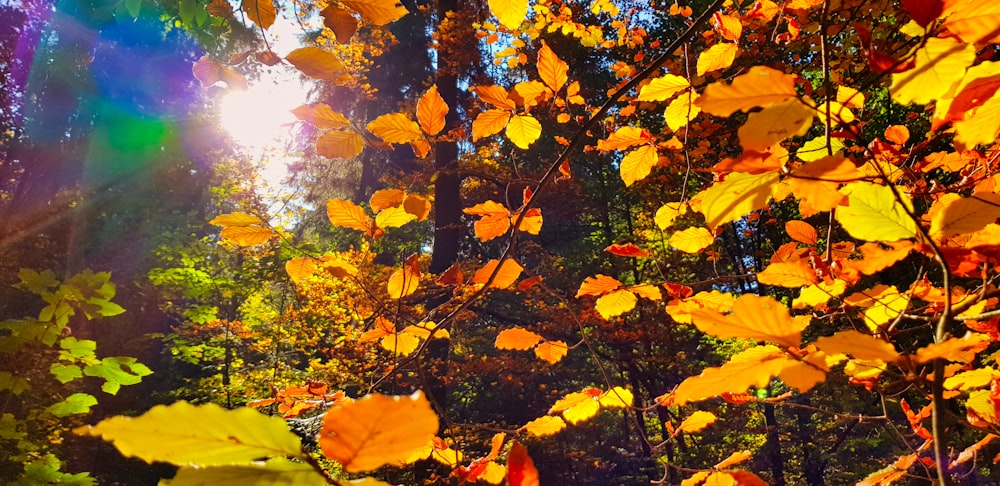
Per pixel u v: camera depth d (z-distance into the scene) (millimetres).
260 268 9008
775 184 650
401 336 1560
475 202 11672
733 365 515
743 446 11062
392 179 9594
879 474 1171
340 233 15406
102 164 12289
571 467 11570
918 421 1161
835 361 977
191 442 314
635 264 10312
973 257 722
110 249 11477
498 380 12305
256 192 11094
